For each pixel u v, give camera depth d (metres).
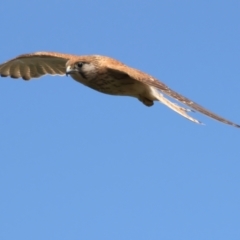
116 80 22.48
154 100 22.47
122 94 22.89
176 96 19.30
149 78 20.77
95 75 22.81
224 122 17.89
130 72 21.34
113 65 22.27
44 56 25.33
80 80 23.27
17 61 26.08
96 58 22.80
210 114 18.23
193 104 18.75
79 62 22.92
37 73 26.50
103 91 23.11
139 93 22.48
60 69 26.14
